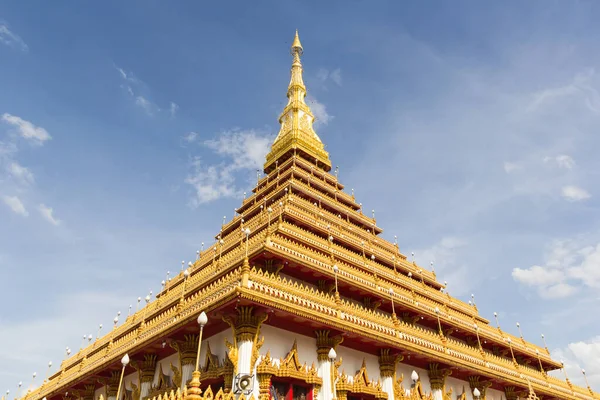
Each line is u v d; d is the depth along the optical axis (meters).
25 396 45.69
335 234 43.22
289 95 68.31
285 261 31.02
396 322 32.31
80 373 37.53
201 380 25.64
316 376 26.08
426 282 51.78
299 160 56.09
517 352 50.00
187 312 27.02
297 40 73.69
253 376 23.30
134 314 45.00
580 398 49.09
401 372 32.91
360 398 28.94
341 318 27.61
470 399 38.03
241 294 22.75
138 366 32.09
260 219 42.91
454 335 44.50
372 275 39.78
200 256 48.56
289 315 25.17
